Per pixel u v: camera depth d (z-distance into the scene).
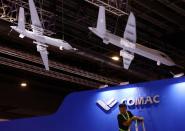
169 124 7.57
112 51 11.34
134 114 8.13
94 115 8.84
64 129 9.38
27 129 10.33
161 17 9.23
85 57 11.59
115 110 8.49
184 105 7.45
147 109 7.97
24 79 13.71
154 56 7.56
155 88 7.98
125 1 7.82
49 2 8.58
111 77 14.02
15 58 12.15
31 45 10.91
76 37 10.39
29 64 12.54
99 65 12.85
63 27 9.80
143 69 13.27
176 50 11.18
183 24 9.31
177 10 8.65
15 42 10.77
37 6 8.59
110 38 6.51
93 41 10.79
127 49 6.91
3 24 9.12
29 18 8.67
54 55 11.83
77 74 12.98
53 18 9.09
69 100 9.45
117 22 9.37
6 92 13.53
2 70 12.98
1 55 11.83
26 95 14.28
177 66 12.25
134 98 8.25
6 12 8.80
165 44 10.68
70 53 11.27
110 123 8.50
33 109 14.88
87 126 8.91
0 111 14.94
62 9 8.87
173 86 7.72
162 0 8.18
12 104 13.89
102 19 6.21
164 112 7.70
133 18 6.21
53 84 14.95
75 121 9.19
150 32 10.08
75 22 9.45
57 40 7.49
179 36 10.09
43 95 14.96
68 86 15.44
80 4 8.68
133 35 6.53
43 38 7.26
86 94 9.16
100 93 8.89
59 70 13.32
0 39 10.48
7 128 10.78
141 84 8.23
